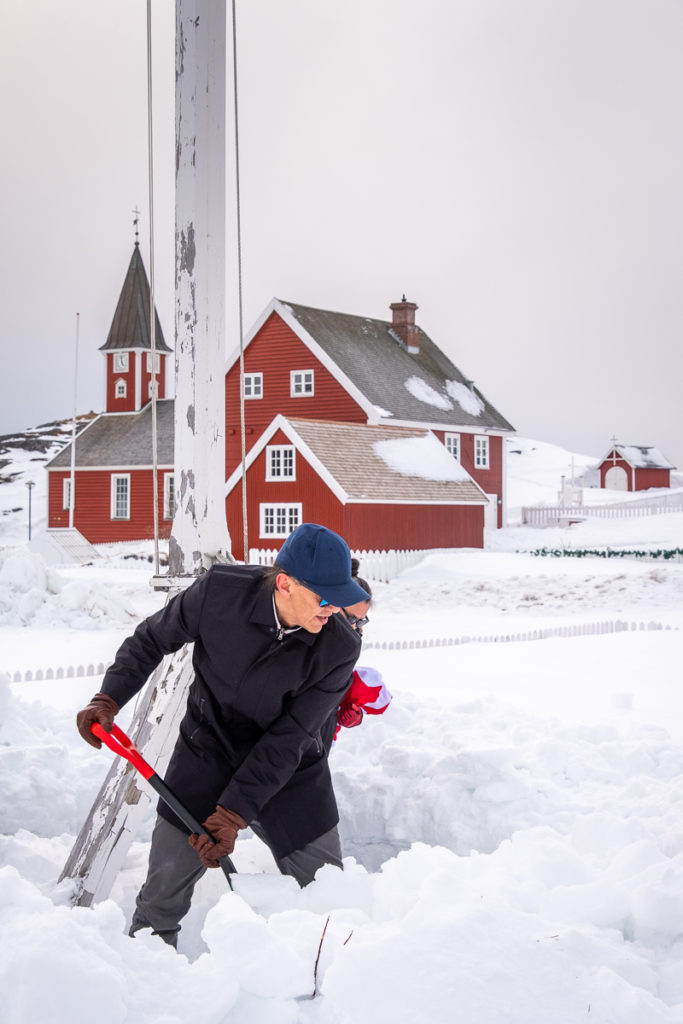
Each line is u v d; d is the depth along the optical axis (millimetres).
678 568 26781
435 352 49344
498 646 12781
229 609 3148
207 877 3941
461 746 5320
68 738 5934
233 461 41219
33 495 100625
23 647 12688
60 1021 2018
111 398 51344
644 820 3938
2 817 4754
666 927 2754
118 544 45500
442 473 35875
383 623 16625
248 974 2260
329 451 32500
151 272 4293
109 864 3709
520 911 2723
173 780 3354
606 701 8305
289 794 3375
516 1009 2244
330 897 3047
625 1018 2227
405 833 4812
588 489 90375
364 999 2283
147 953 2328
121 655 3312
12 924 2242
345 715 3770
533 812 4664
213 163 4363
